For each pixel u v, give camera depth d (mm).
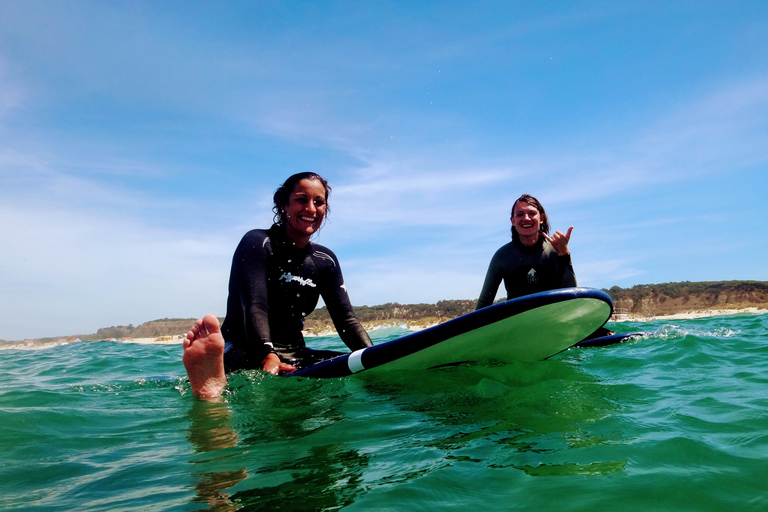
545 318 2686
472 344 2744
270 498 1204
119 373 4301
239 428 1866
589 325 2930
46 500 1246
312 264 3266
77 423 2004
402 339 2721
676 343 3715
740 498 1122
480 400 2135
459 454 1468
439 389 2385
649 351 3465
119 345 9312
